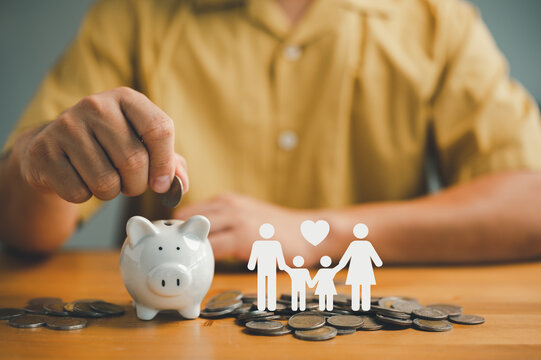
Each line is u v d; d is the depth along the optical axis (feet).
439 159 4.52
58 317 1.92
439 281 2.80
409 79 4.35
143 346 1.59
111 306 2.07
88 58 4.35
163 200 2.07
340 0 4.38
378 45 4.41
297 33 4.29
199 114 4.31
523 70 7.67
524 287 2.62
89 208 3.91
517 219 3.39
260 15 4.36
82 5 8.28
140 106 1.88
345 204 4.36
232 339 1.67
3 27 8.16
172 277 1.81
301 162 4.25
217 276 2.98
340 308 1.98
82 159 1.89
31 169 2.04
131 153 1.87
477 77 4.42
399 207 3.52
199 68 4.32
